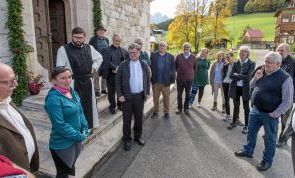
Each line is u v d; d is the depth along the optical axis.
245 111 5.28
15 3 4.88
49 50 6.63
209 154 4.39
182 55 6.45
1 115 1.92
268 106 3.66
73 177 3.42
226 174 3.77
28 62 5.36
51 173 3.46
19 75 5.09
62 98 2.75
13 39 4.95
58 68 2.76
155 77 6.16
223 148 4.64
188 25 28.56
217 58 6.96
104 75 5.45
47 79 5.88
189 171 3.85
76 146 3.00
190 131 5.46
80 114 3.03
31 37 5.41
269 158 3.86
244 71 5.17
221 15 29.08
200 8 28.14
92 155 4.05
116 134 4.92
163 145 4.75
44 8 6.40
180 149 4.59
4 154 1.88
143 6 11.13
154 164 4.05
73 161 2.96
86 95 4.09
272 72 3.64
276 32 48.53
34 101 5.07
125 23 9.39
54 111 2.69
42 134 4.33
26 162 2.01
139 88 4.52
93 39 6.11
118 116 5.51
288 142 4.90
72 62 3.89
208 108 7.38
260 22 74.88
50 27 7.12
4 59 4.90
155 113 6.44
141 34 11.10
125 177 3.69
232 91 5.46
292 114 3.28
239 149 4.59
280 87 3.56
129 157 4.28
